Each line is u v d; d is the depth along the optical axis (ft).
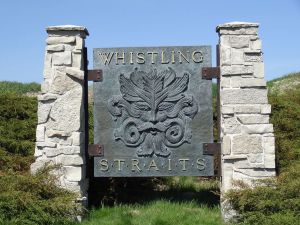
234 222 21.61
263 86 23.13
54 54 23.68
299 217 19.74
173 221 21.83
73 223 21.53
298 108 31.30
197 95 24.14
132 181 28.53
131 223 21.65
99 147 24.35
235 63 23.22
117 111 24.26
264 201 20.40
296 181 20.67
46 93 23.59
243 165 22.90
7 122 30.78
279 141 27.43
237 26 23.26
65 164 23.25
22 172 23.79
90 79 24.45
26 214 20.10
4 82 62.95
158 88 24.20
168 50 24.29
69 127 23.40
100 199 25.91
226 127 23.04
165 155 24.08
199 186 30.30
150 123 24.13
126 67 24.39
